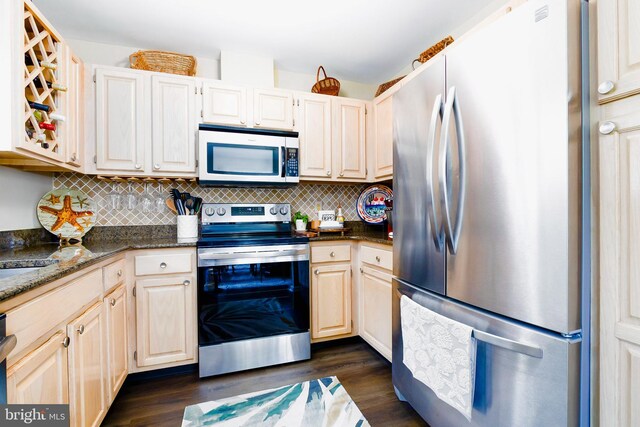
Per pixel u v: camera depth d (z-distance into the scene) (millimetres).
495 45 976
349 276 2217
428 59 1868
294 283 2016
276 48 2242
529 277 895
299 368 1928
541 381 873
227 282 1867
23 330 804
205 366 1801
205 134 1987
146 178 2045
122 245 1699
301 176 2307
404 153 1464
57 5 1735
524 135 897
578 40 818
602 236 829
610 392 813
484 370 1040
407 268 1451
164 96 1966
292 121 2268
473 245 1066
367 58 2404
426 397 1326
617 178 798
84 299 1180
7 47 1082
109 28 1970
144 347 1732
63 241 1892
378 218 2572
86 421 1168
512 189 933
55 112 1425
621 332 791
